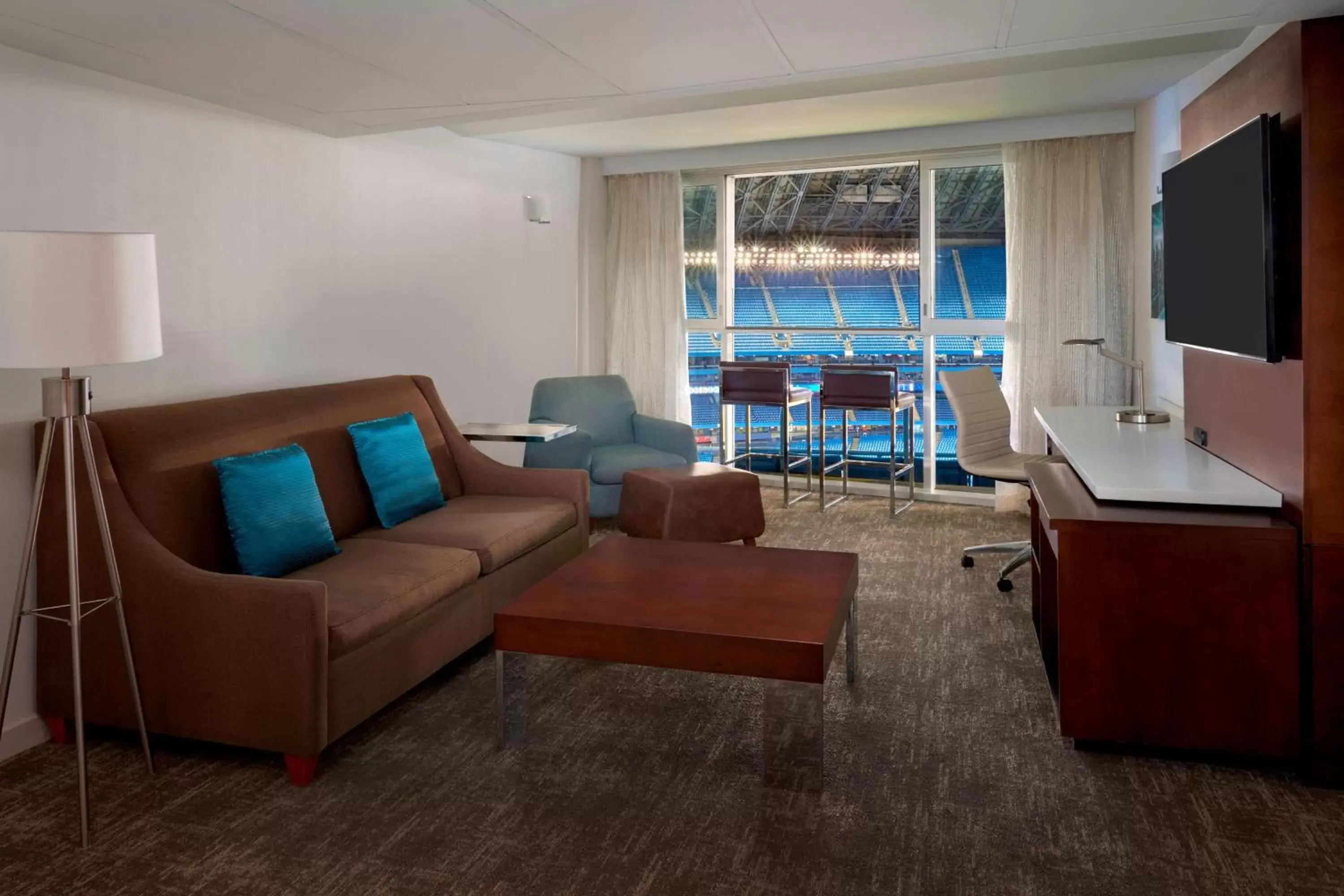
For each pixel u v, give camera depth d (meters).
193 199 3.47
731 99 4.57
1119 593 2.63
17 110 2.82
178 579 2.64
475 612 3.40
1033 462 4.52
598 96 3.33
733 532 4.71
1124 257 5.45
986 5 2.35
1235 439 3.05
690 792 2.52
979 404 4.96
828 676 3.30
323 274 4.16
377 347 4.55
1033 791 2.50
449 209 5.11
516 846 2.26
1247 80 2.89
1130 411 4.25
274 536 3.05
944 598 4.16
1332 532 2.46
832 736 2.84
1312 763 2.49
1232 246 2.82
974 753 2.72
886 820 2.36
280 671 2.54
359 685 2.75
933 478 6.26
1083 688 2.67
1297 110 2.46
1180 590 2.59
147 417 3.04
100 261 2.28
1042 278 5.61
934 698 3.10
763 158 6.18
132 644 2.70
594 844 2.27
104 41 2.68
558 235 6.26
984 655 3.47
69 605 2.49
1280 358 2.51
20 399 2.83
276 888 2.10
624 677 3.35
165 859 2.22
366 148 4.43
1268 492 2.67
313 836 2.32
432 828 2.35
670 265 6.58
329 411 3.78
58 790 2.57
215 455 3.17
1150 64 4.11
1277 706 2.55
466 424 5.01
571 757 2.73
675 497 4.51
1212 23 2.49
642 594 2.91
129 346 2.33
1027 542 4.68
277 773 2.65
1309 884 2.07
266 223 3.83
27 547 2.42
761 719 2.98
